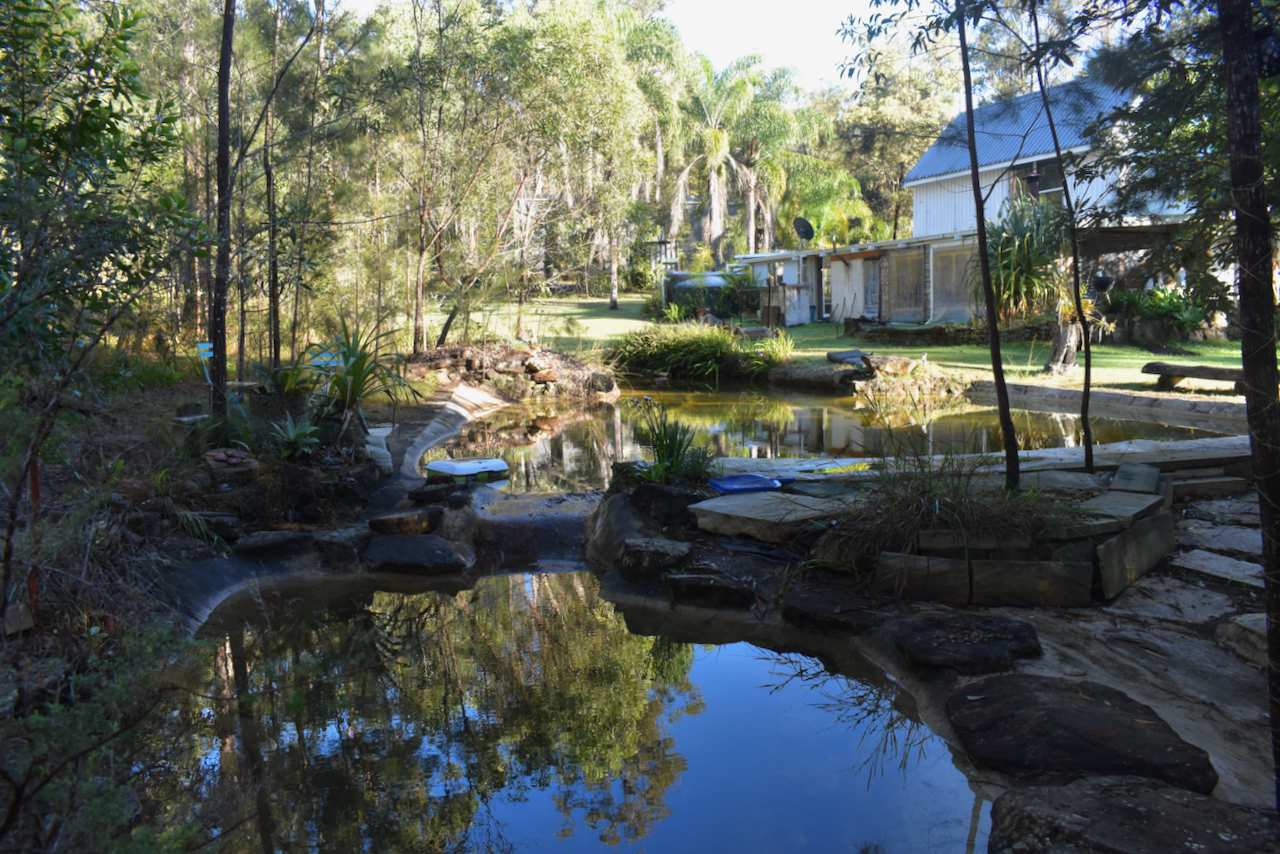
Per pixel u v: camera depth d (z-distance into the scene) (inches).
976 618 190.7
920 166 1015.6
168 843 99.3
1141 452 295.0
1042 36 222.5
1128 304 735.7
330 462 313.0
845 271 1036.5
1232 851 108.5
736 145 1408.7
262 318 527.8
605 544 270.5
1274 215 189.9
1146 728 142.6
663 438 289.6
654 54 1263.5
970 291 807.7
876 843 130.1
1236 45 114.9
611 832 135.9
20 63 177.6
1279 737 117.2
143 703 116.9
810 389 676.1
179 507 252.7
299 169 500.7
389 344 639.8
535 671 199.5
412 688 190.5
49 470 208.1
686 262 1477.6
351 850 132.1
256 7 464.8
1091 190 694.5
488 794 148.4
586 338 918.4
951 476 226.8
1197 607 197.9
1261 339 115.6
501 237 741.3
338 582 257.8
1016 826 120.3
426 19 668.7
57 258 141.9
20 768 96.9
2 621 112.0
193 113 453.4
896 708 174.9
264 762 157.4
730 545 243.8
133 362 234.4
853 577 221.1
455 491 310.2
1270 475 116.4
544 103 671.8
